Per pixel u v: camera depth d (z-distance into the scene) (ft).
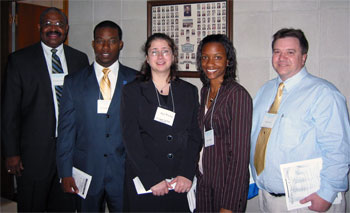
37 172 7.36
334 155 5.03
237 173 5.20
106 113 6.38
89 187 6.32
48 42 7.52
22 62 7.30
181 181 5.41
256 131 6.10
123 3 9.68
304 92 5.43
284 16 7.83
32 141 7.30
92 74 6.60
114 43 6.56
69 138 6.46
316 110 5.22
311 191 5.20
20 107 7.35
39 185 7.43
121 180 6.46
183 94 5.80
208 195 5.73
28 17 11.55
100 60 6.59
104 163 6.34
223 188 5.37
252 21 8.14
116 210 6.48
